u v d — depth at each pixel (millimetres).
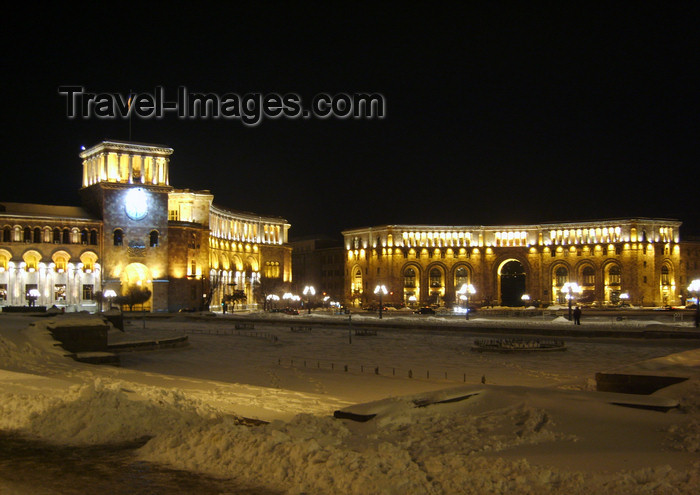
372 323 78375
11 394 19453
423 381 32344
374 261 168250
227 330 72750
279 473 11727
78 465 12945
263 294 150500
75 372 29594
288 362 41812
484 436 14094
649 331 55906
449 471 11477
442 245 170250
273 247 163500
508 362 41406
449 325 69125
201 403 20484
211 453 12984
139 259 115375
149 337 55094
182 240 120750
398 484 10742
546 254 164875
